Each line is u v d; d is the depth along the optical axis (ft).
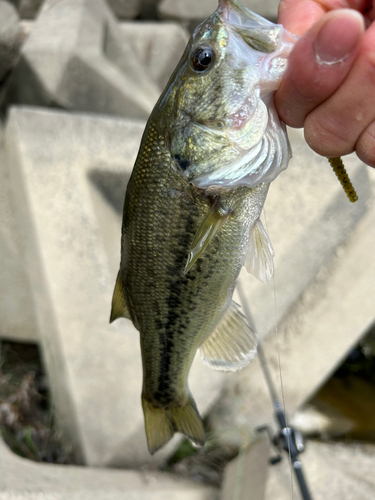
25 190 1.85
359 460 1.76
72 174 1.86
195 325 0.95
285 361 1.93
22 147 1.86
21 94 2.28
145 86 2.92
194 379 1.77
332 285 1.89
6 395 2.03
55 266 1.80
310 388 1.97
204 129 0.77
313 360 1.94
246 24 0.74
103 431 1.75
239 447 1.90
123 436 1.74
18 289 2.17
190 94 0.77
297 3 0.82
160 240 0.85
